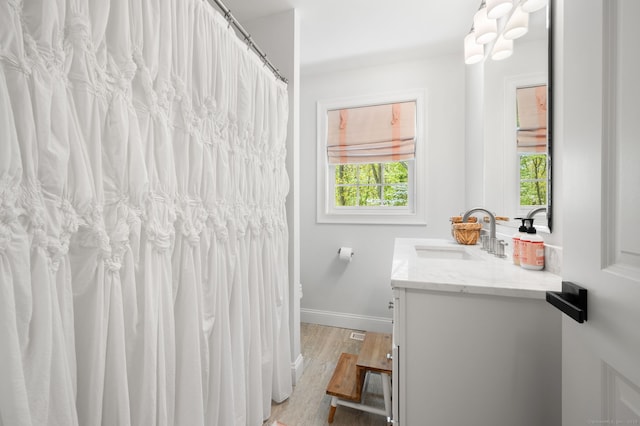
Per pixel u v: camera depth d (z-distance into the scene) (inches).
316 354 82.5
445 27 77.5
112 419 25.0
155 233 29.3
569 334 23.8
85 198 22.9
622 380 17.9
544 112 42.4
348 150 101.8
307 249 106.9
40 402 19.5
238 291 44.5
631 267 17.0
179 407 33.1
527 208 47.9
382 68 97.8
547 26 41.1
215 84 39.7
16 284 18.6
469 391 33.1
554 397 30.4
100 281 24.1
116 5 26.3
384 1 67.4
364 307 100.7
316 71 102.7
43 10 20.1
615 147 18.5
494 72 61.4
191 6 35.6
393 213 99.0
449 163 91.5
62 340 21.2
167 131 31.2
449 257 66.3
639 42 16.5
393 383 35.5
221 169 40.5
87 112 23.5
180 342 33.7
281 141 60.8
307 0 66.4
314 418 56.6
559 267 36.3
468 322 33.1
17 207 18.9
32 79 19.8
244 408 44.9
